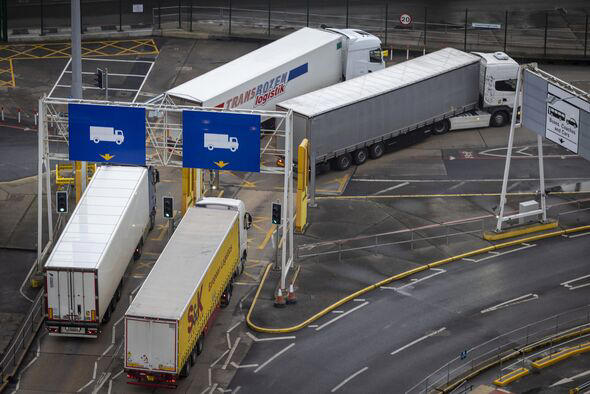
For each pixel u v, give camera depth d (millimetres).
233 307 131625
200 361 121375
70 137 134875
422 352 123062
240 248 136750
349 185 161000
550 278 138125
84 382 118062
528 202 150000
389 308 131500
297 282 136375
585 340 125375
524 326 127875
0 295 133750
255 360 121625
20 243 144750
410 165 167375
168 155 147750
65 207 137875
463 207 155250
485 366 120125
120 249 130625
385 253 143250
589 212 154250
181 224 130125
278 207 134500
